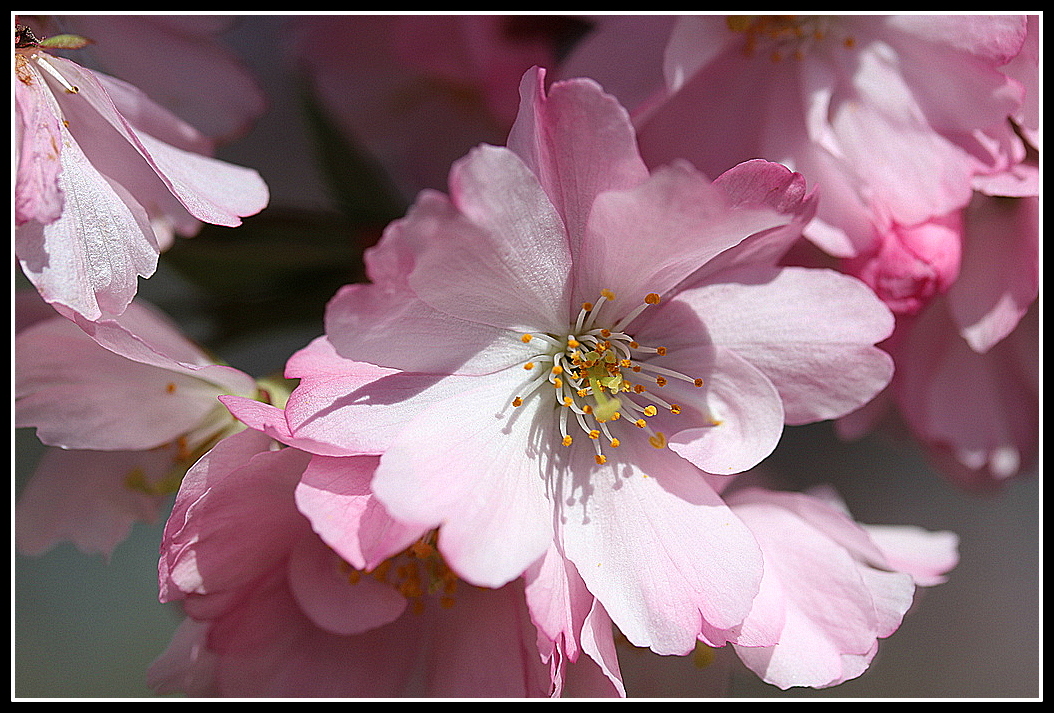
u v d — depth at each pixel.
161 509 0.30
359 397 0.27
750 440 0.27
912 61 0.29
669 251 0.27
